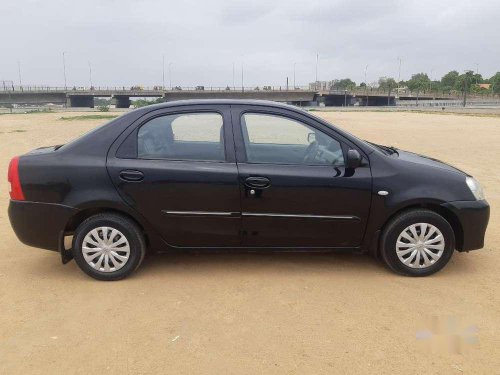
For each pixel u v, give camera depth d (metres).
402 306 3.79
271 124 4.34
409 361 3.06
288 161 4.28
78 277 4.41
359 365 3.02
